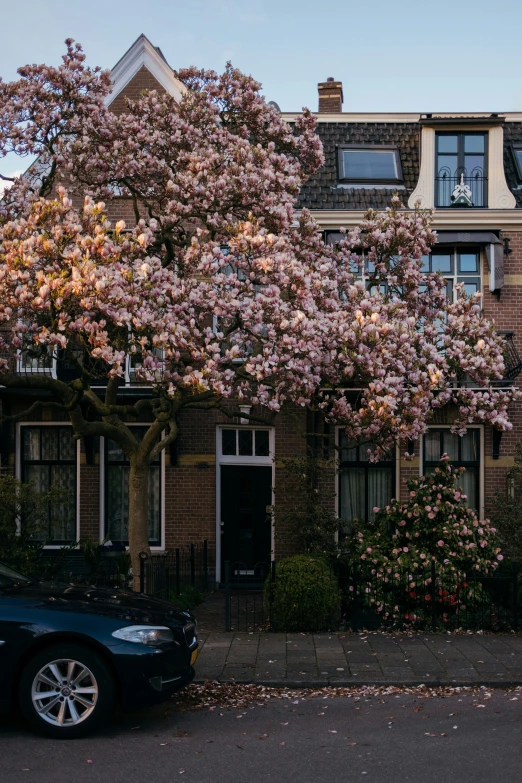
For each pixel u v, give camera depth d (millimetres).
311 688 7578
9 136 10773
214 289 9445
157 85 14750
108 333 9188
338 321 9508
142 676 6043
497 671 7980
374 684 7641
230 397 13500
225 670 8000
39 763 5477
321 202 14422
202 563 13883
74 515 14047
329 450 14023
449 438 14102
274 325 9227
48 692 6027
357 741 6004
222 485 14211
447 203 14383
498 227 14016
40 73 11094
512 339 13656
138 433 14102
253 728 6344
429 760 5566
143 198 11438
